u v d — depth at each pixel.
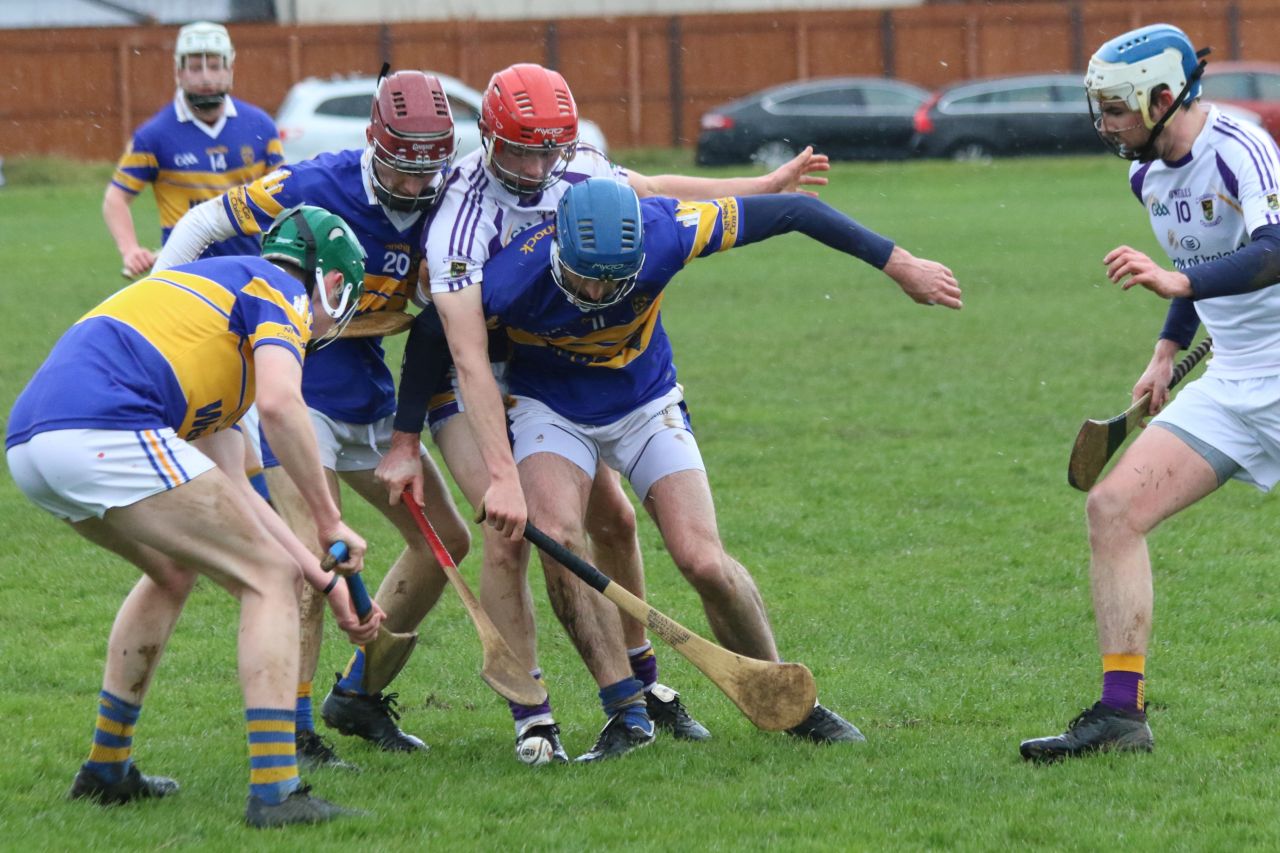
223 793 17.45
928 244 77.56
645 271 18.36
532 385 19.55
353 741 20.09
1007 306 58.50
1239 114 113.31
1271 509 31.25
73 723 20.06
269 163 35.19
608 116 137.00
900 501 32.16
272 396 15.69
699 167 120.00
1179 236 18.88
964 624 24.41
